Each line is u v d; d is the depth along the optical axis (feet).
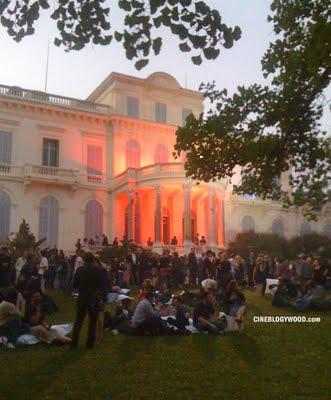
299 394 26.02
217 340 38.63
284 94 36.04
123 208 133.59
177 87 146.61
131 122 136.26
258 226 152.05
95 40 27.63
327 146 38.32
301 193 39.68
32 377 28.30
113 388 26.50
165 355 33.68
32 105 125.49
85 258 35.60
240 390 26.45
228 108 37.78
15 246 89.04
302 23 35.88
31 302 39.32
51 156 128.06
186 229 112.57
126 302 45.98
